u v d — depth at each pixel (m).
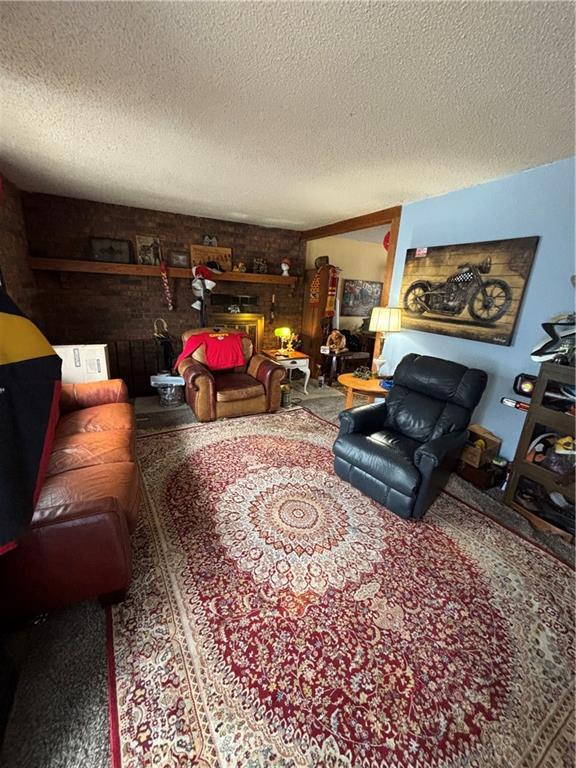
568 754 1.01
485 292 2.53
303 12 1.02
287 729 1.04
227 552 1.73
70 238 3.51
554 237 2.13
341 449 2.28
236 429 3.23
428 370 2.52
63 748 0.98
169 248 4.02
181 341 4.32
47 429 0.91
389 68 1.27
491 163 2.16
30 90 1.49
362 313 6.05
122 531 1.29
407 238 3.20
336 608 1.45
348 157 2.17
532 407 2.05
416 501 1.96
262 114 1.66
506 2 0.94
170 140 2.01
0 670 1.01
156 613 1.39
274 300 4.87
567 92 1.35
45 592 1.23
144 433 3.07
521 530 2.00
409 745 1.02
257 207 3.59
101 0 0.99
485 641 1.34
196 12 1.03
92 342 3.86
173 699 1.10
